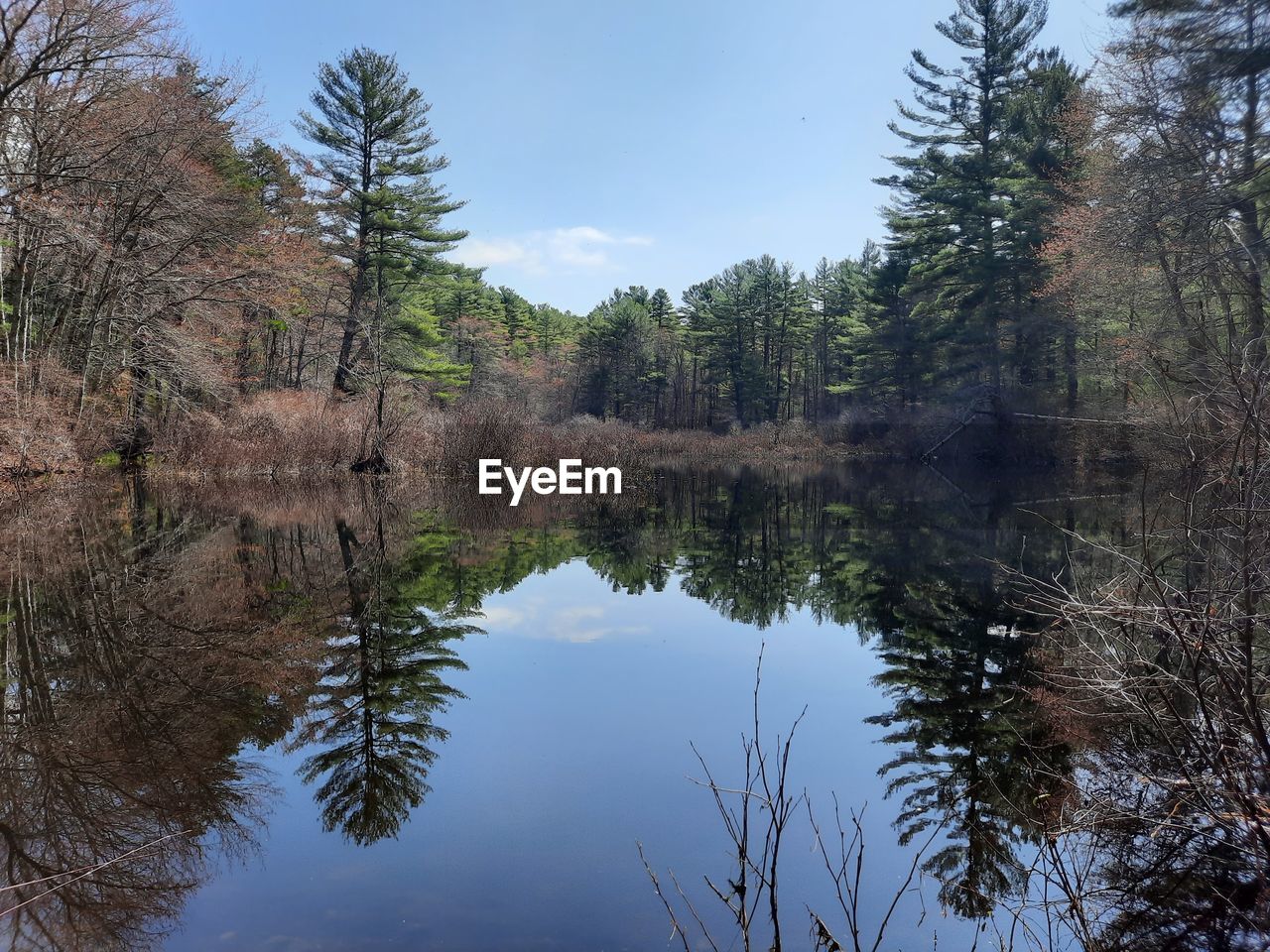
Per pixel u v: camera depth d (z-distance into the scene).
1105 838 3.54
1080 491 19.39
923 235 33.06
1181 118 11.15
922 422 34.19
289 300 22.48
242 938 2.85
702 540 13.16
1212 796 3.32
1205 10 10.77
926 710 5.31
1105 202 13.47
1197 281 10.22
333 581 9.27
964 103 29.17
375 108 28.50
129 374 20.03
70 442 17.33
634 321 61.75
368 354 29.27
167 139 17.00
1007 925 2.99
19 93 15.11
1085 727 4.88
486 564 10.73
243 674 5.83
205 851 3.48
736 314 57.19
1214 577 4.18
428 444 24.03
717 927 2.96
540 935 2.88
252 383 27.88
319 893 3.15
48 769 4.28
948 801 4.02
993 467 28.84
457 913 3.01
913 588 9.16
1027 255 27.05
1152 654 4.61
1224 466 3.91
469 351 57.56
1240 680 3.27
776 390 59.62
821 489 23.17
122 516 13.96
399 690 5.60
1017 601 8.41
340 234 28.98
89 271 17.25
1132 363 13.41
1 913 3.03
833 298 55.94
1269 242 9.34
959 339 30.91
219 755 4.46
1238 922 2.90
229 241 20.09
